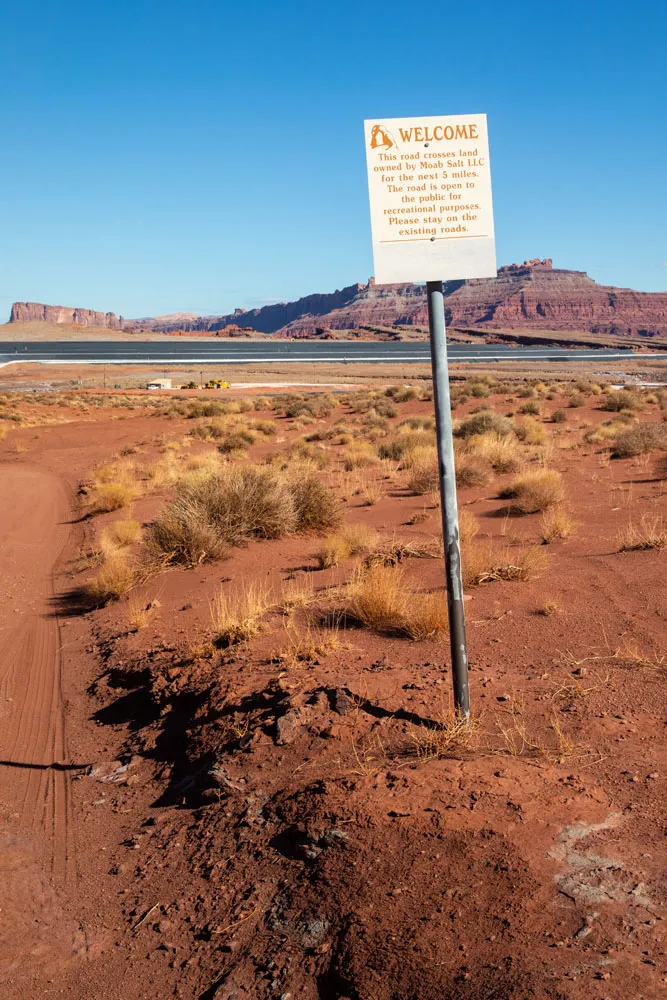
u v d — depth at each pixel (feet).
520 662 21.11
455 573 16.56
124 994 11.02
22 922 13.30
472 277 15.79
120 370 428.56
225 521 42.34
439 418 16.29
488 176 15.76
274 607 29.43
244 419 144.25
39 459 107.65
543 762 14.75
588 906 10.18
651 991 8.53
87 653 28.96
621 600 25.91
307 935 10.94
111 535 48.98
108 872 14.61
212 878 13.26
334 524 46.44
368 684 19.17
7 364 459.32
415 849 11.98
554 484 49.67
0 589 40.14
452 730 16.17
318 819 13.44
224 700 20.30
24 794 18.80
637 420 108.58
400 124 15.62
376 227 15.71
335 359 504.43
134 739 20.94
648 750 14.94
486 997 8.89
